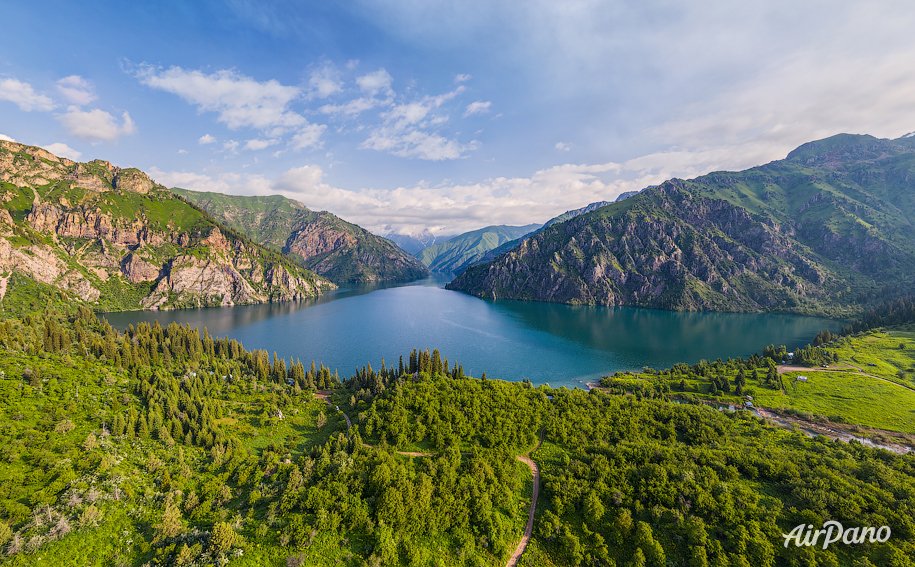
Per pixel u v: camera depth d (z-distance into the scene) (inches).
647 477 3452.3
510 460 3878.0
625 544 2920.8
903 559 2406.5
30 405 4284.0
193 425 4471.0
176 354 7524.6
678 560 2731.3
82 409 4471.0
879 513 2785.4
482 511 3169.3
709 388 6820.9
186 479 3550.7
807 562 2497.5
